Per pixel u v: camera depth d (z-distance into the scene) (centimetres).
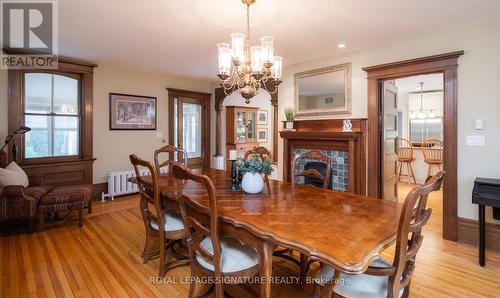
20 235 326
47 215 393
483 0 241
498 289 218
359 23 290
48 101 434
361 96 392
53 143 441
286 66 481
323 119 435
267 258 150
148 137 550
